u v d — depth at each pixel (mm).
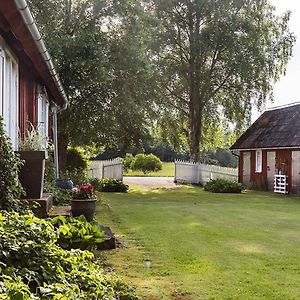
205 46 24594
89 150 24094
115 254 6344
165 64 24891
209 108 26109
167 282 5008
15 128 8375
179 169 28422
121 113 21891
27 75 10141
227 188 20844
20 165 6859
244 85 24984
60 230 4926
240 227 9289
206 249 6816
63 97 12867
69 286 3379
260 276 5297
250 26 23859
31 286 3553
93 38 19438
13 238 3918
